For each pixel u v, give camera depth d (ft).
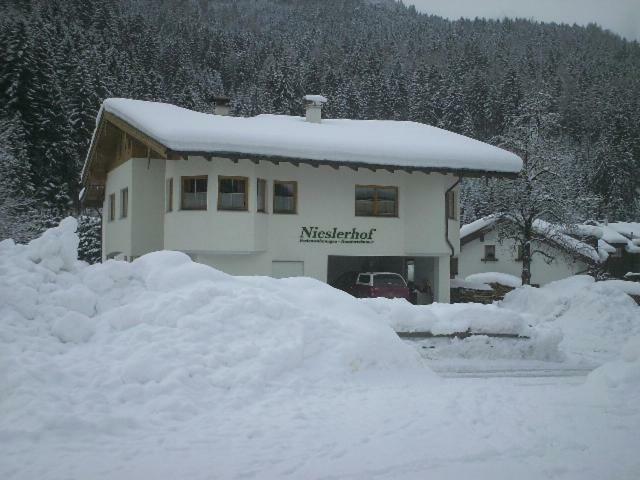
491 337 45.47
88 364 26.25
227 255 71.36
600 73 403.75
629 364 29.78
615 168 231.30
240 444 19.88
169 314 30.58
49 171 162.40
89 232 159.53
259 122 80.79
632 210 230.27
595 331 63.05
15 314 28.89
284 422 22.70
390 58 425.69
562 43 525.75
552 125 110.93
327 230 75.20
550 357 46.57
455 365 41.83
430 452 19.11
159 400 23.95
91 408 22.85
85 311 31.17
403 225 78.69
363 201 77.61
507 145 109.50
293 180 74.33
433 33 562.25
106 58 252.21
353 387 29.58
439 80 308.81
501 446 19.81
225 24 597.11
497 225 112.16
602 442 20.39
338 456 18.66
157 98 250.57
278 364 29.09
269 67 313.32
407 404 26.04
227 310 31.65
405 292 78.64
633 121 254.88
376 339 34.35
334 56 416.46
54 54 211.82
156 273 34.55
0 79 159.74
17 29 167.53
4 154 121.39
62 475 16.65
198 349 28.35
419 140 78.48
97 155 91.56
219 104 90.22
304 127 80.43
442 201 79.97
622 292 72.08
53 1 314.14
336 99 298.15
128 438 20.39
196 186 70.18
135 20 354.13
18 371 24.00
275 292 37.17
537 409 25.22
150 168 77.10
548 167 104.94
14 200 119.14
